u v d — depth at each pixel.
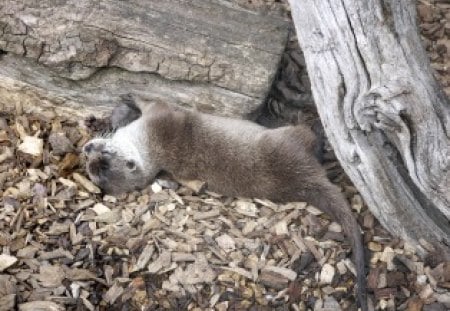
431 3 1.80
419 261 1.26
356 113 1.14
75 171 1.43
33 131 1.48
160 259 1.26
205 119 1.44
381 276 1.24
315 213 1.35
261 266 1.26
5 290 1.18
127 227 1.31
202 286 1.23
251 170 1.36
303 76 1.62
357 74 1.12
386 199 1.21
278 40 1.47
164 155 1.42
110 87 1.49
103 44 1.43
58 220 1.31
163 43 1.43
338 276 1.25
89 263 1.25
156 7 1.45
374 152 1.17
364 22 1.09
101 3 1.43
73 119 1.52
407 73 1.09
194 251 1.28
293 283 1.24
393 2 1.08
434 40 1.73
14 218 1.29
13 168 1.40
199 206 1.37
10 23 1.41
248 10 1.54
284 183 1.34
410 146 1.12
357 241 1.24
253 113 1.48
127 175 1.41
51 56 1.43
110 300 1.20
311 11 1.15
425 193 1.15
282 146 1.35
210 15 1.47
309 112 1.56
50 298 1.19
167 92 1.49
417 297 1.22
